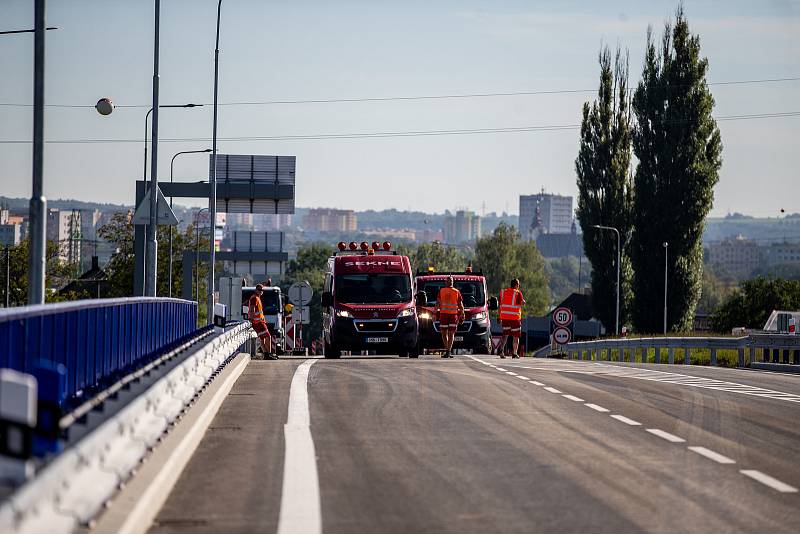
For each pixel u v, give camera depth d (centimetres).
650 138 17525
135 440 2314
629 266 19275
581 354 13062
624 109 19375
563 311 11862
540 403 4322
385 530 2106
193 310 7800
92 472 1822
